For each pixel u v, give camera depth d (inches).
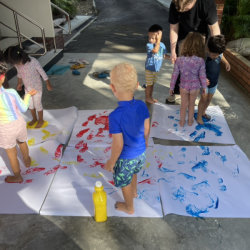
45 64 237.8
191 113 148.3
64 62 269.3
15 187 107.3
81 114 166.9
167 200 100.8
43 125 152.0
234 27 246.2
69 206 98.7
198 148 132.5
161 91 199.8
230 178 112.4
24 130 105.5
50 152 129.3
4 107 93.8
